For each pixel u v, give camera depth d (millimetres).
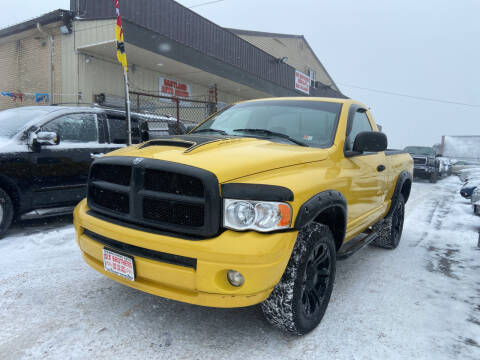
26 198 4352
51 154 4582
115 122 5648
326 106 3402
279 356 2242
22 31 11266
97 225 2420
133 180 2270
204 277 2020
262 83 17016
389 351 2348
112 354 2191
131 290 3055
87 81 10844
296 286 2266
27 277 3215
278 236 2066
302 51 26062
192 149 2365
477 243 5203
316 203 2295
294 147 2764
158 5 11938
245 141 2754
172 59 11773
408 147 18297
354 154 3082
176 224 2143
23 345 2238
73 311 2672
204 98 15773
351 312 2861
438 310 2963
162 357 2184
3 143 4270
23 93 11438
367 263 4109
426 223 6660
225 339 2402
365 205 3381
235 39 15531
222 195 2064
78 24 10344
